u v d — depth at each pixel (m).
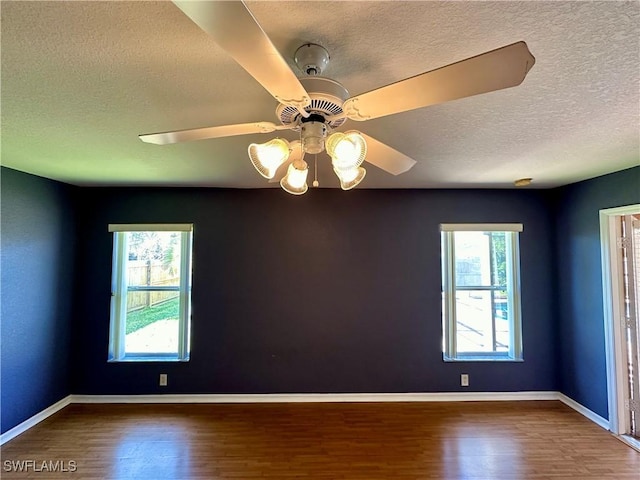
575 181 3.38
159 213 3.71
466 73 0.87
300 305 3.71
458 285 3.83
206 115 1.72
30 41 1.11
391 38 1.11
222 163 2.70
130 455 2.64
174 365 3.63
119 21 1.01
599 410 3.16
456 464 2.54
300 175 1.41
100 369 3.61
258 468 2.48
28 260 3.07
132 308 3.77
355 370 3.68
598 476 2.41
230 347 3.66
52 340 3.34
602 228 3.11
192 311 3.67
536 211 3.78
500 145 2.23
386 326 3.72
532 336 3.73
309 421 3.20
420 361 3.70
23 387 3.01
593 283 3.23
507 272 3.83
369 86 1.41
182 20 1.01
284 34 1.08
